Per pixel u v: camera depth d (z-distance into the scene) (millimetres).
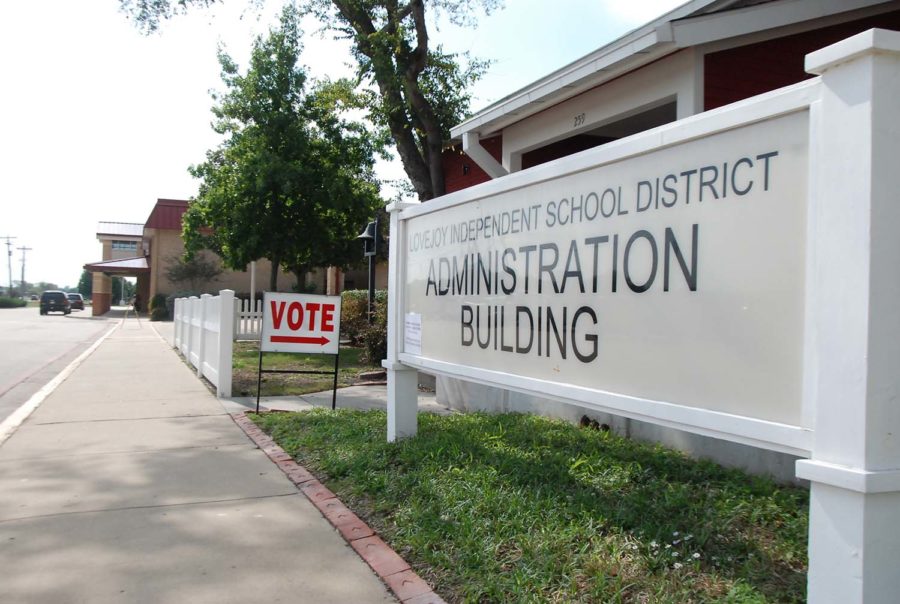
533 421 6859
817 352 2377
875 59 2193
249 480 5523
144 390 10492
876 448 2199
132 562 3910
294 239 21438
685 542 3658
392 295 6199
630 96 7406
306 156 21547
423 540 3984
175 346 19219
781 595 3094
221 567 3846
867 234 2193
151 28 13242
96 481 5496
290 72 21422
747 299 2770
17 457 6277
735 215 2830
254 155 20922
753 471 5008
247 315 19391
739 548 3623
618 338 3510
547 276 4117
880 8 6133
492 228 4727
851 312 2240
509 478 4859
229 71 21656
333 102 15156
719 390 2895
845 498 2260
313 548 4113
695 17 5996
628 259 3439
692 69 6500
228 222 21625
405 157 13734
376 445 6000
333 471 5480
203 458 6234
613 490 4594
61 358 17156
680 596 3123
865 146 2203
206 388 10727
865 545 2203
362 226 23016
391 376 6121
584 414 6762
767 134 2693
